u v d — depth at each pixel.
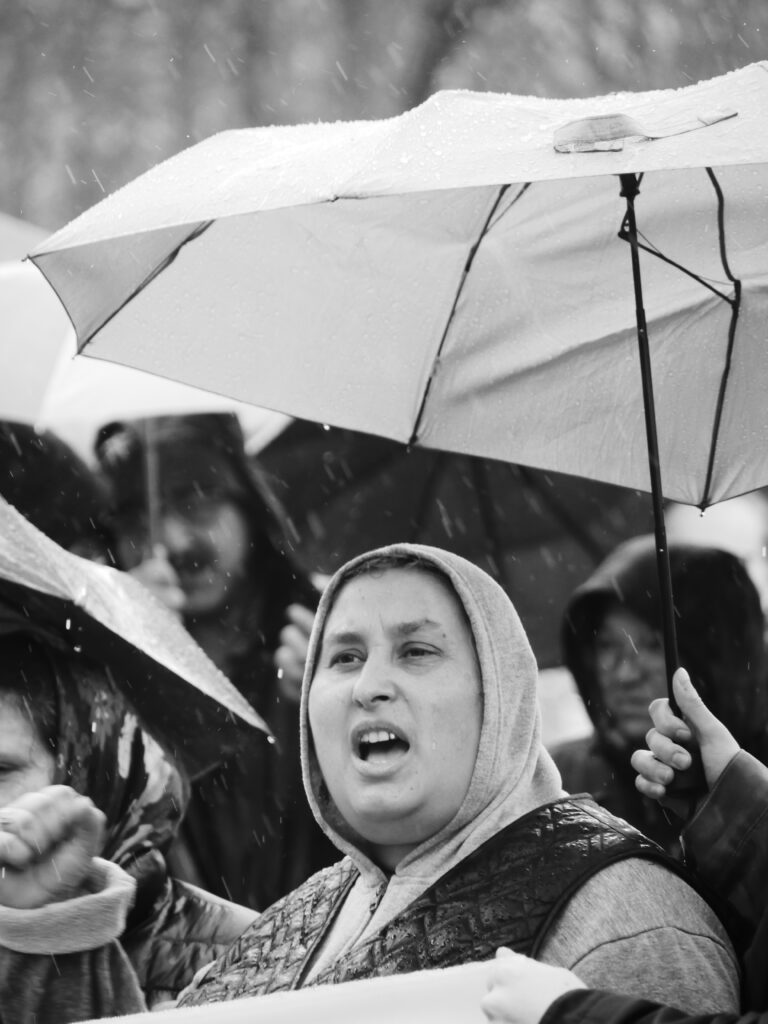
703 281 6.85
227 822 8.68
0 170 24.91
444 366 6.95
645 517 10.59
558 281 6.89
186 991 6.12
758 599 9.08
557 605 10.45
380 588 5.71
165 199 5.83
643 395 6.57
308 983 5.64
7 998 5.75
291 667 9.31
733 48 23.81
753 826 5.60
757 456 7.05
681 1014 4.61
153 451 9.68
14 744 6.63
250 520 9.60
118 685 6.77
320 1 25.31
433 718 5.54
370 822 5.57
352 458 10.48
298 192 5.36
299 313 6.84
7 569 6.46
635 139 5.25
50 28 25.34
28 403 10.20
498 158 5.25
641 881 5.34
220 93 25.27
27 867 5.88
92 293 6.63
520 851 5.42
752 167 6.51
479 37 24.73
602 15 24.16
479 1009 5.03
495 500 10.52
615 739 9.02
